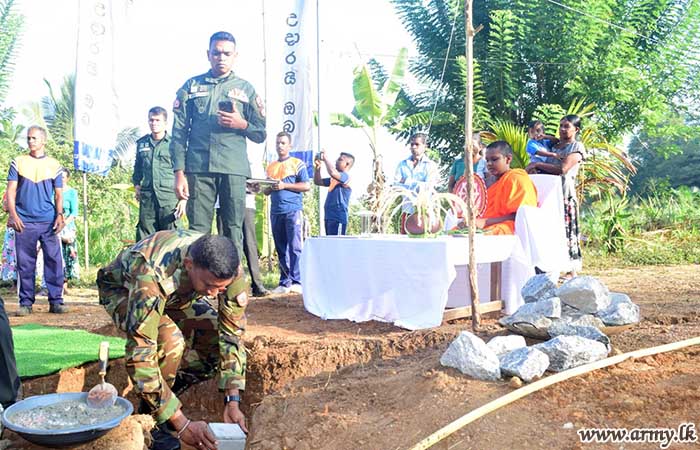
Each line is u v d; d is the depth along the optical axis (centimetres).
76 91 980
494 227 562
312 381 415
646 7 1644
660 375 326
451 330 462
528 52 1639
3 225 1180
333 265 569
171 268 326
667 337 406
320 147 1080
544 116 1470
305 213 1471
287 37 1043
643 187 2403
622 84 1551
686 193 1664
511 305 552
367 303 538
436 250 487
